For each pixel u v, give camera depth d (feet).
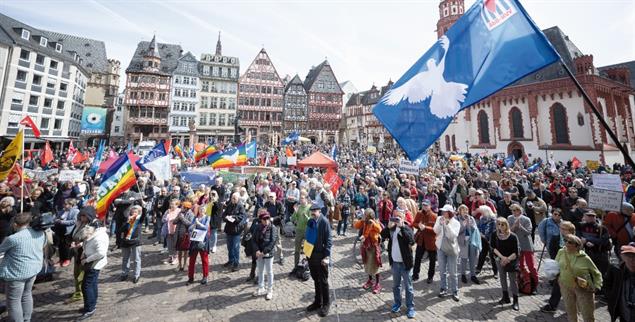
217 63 182.19
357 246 32.24
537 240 33.88
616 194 21.91
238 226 26.05
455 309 19.04
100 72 189.47
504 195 28.71
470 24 14.12
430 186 34.35
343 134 250.37
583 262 15.03
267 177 49.55
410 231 18.51
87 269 18.13
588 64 106.32
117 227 25.96
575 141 108.17
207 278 23.84
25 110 118.62
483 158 106.73
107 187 25.96
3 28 112.47
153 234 35.55
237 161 52.95
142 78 161.48
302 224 25.25
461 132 147.23
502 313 18.60
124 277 23.54
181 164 72.28
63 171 37.24
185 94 171.42
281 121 197.57
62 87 138.00
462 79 13.58
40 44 126.31
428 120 14.01
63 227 25.91
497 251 19.74
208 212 30.48
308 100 206.80
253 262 23.59
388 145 199.00
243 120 185.88
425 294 21.29
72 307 19.26
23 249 15.69
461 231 23.26
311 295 21.16
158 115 165.37
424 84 14.55
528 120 120.26
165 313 18.57
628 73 129.49
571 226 15.89
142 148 87.81
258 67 193.16
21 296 15.62
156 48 167.22
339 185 41.27
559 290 18.17
